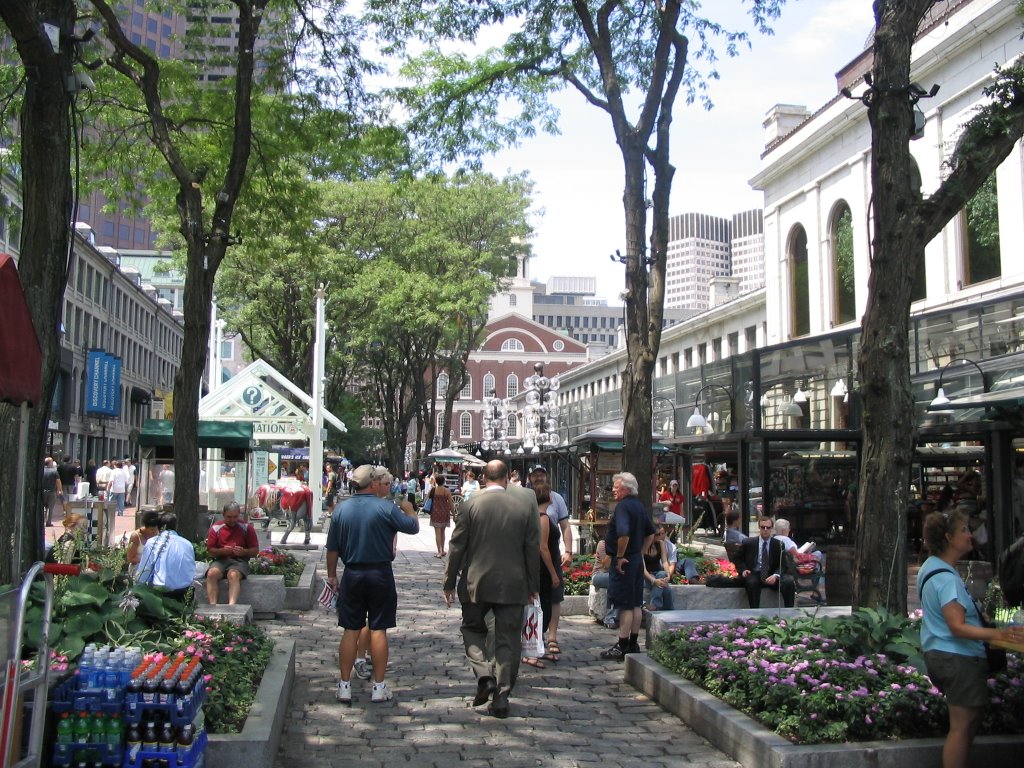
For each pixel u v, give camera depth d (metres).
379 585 7.62
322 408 29.06
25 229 7.56
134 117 15.10
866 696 5.93
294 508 22.83
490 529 7.52
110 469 32.16
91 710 4.88
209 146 14.86
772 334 31.89
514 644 7.43
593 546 17.05
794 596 11.48
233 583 11.79
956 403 13.02
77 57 8.34
